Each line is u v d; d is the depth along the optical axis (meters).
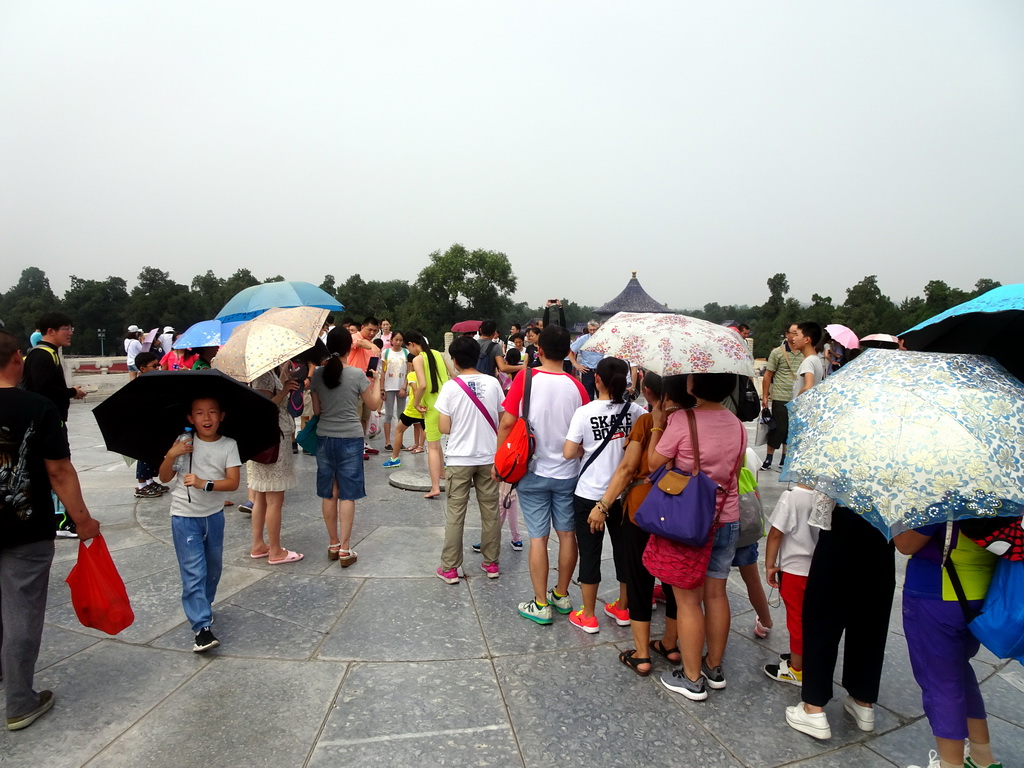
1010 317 2.61
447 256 86.94
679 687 3.04
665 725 2.82
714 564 3.05
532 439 3.62
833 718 2.93
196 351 5.59
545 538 3.79
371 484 7.07
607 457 3.53
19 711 2.71
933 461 1.94
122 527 5.56
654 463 2.96
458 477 4.25
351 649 3.44
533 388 3.73
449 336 19.47
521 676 3.20
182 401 3.49
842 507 2.68
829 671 2.72
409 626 3.72
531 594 4.23
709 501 2.79
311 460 8.41
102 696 2.97
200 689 3.04
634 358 2.88
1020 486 1.88
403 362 8.85
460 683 3.12
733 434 2.94
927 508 1.92
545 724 2.80
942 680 2.33
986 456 1.91
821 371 6.55
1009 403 2.05
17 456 2.67
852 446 2.09
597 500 3.52
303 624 3.72
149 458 3.46
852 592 2.71
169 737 2.67
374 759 2.55
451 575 4.34
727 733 2.77
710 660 3.14
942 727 2.30
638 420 3.28
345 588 4.25
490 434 4.29
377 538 5.27
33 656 2.76
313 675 3.18
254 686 3.07
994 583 2.19
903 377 2.22
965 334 2.71
